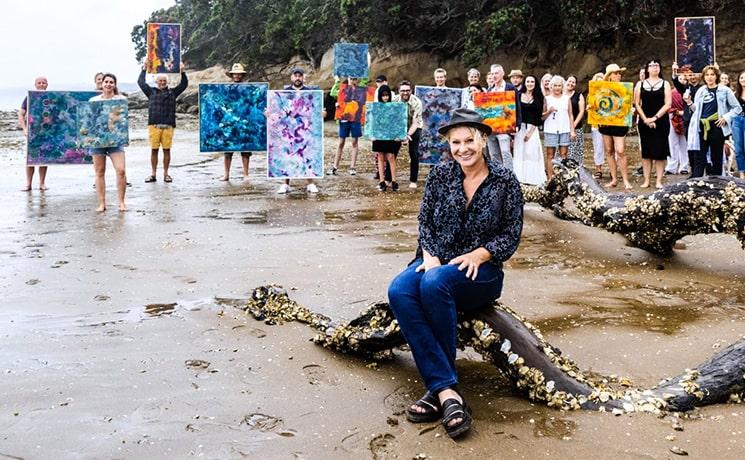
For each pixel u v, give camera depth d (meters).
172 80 49.84
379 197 11.70
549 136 12.45
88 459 3.27
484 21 28.67
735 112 10.99
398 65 33.19
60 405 3.84
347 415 3.75
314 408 3.83
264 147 13.65
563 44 28.80
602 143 13.74
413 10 31.70
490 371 4.37
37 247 7.90
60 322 5.27
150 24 13.28
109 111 9.99
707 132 11.15
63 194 12.28
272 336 4.96
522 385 3.88
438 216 4.14
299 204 11.00
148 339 4.90
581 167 7.95
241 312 5.48
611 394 3.81
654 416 3.67
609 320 5.29
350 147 22.75
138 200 11.50
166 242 8.12
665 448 3.35
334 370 4.37
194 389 4.07
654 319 5.30
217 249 7.75
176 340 4.88
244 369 4.37
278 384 4.15
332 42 37.66
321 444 3.43
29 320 5.32
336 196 11.86
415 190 12.53
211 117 13.41
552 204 9.46
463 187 4.12
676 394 3.78
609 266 7.00
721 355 3.99
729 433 3.49
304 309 5.30
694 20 13.17
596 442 3.42
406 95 12.60
